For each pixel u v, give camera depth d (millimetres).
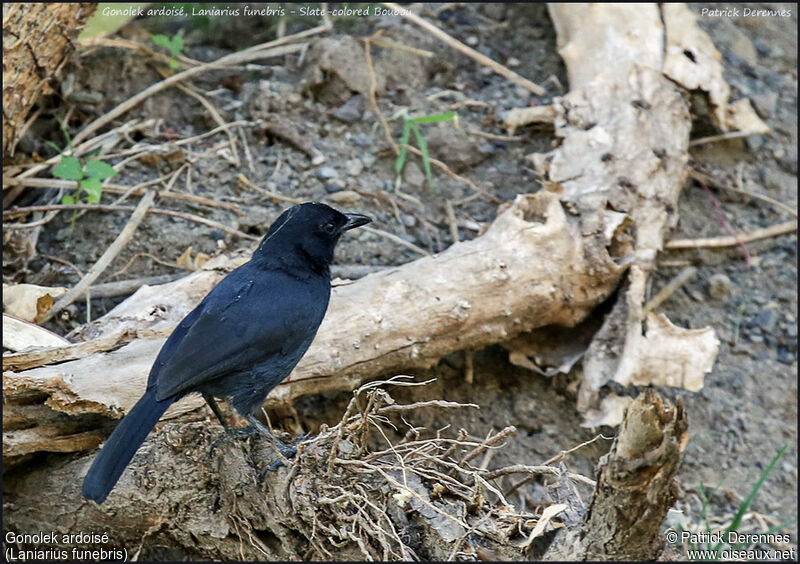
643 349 9734
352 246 11094
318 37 13508
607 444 9898
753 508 9852
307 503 7449
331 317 9164
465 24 14102
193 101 12680
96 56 12836
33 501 8375
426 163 11617
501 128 12766
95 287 10109
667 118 11719
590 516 6777
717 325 11320
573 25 13070
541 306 9852
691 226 12203
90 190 10531
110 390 8133
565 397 10250
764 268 11938
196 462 8047
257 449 8094
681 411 6227
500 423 10031
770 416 10586
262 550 7875
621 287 10133
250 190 11617
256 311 8039
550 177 11055
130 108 12414
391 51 13227
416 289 9438
